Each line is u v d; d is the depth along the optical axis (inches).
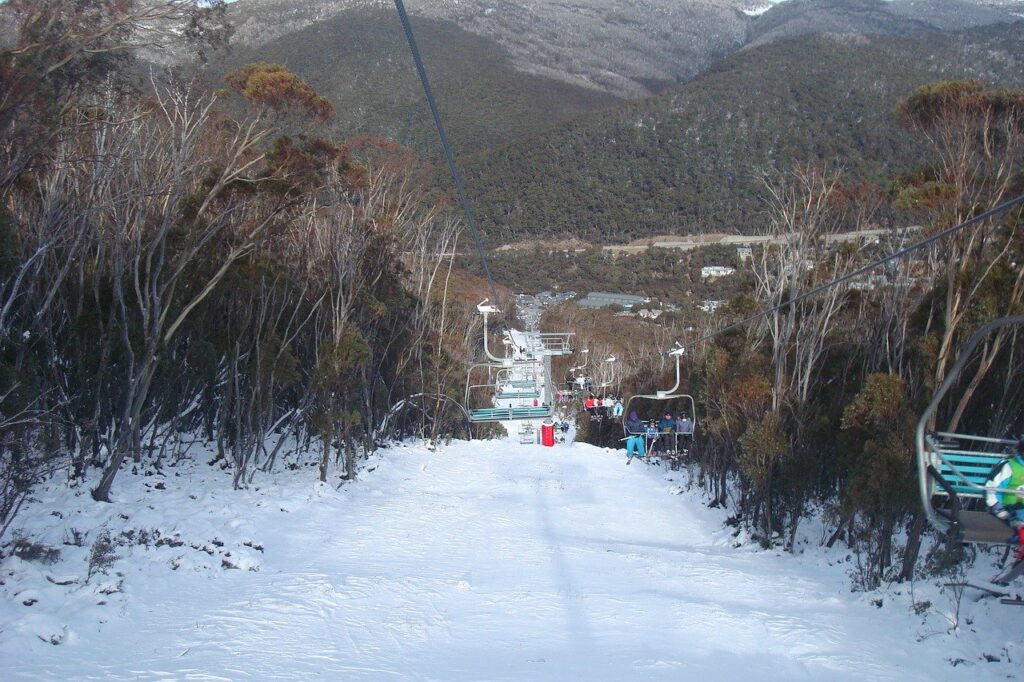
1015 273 677.3
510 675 347.6
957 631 461.4
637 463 1280.8
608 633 433.4
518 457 1277.1
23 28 471.2
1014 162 699.4
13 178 518.6
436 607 465.1
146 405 792.9
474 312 1588.3
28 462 483.2
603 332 2167.8
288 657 359.9
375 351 1141.1
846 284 790.5
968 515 331.0
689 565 627.8
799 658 416.5
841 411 717.3
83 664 334.0
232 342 816.3
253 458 915.4
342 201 969.5
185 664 341.7
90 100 586.2
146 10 520.4
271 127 764.0
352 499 817.5
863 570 581.0
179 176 629.3
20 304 631.2
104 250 661.9
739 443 759.7
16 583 409.7
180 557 504.1
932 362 634.8
